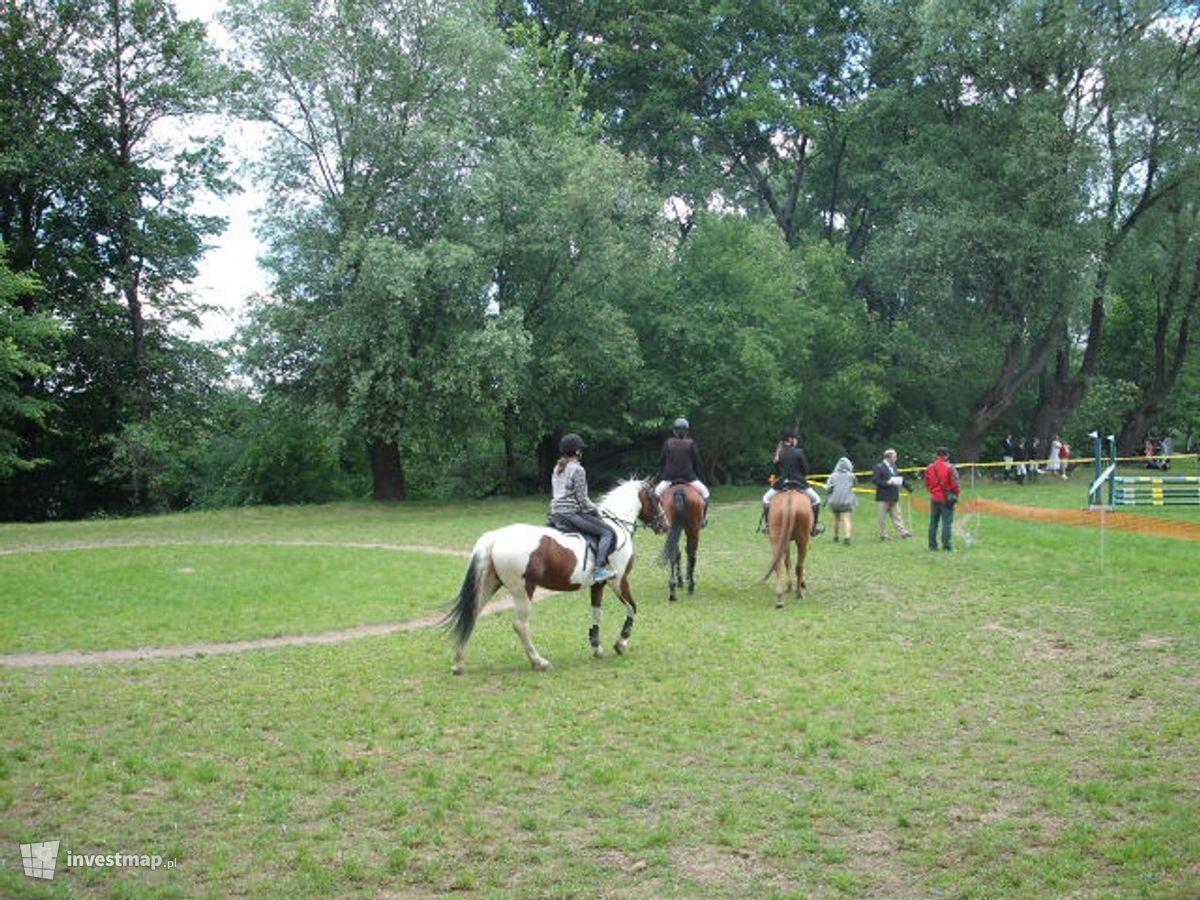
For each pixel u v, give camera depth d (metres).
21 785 7.73
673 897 5.96
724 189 48.56
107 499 43.28
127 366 40.53
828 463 45.09
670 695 10.09
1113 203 40.56
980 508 28.52
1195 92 36.38
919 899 5.93
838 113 47.28
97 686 10.52
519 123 36.81
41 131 35.53
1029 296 38.62
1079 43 36.47
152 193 39.41
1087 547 20.05
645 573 18.72
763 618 14.07
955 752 8.33
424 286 31.44
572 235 34.47
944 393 48.81
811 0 46.50
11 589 16.25
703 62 46.06
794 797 7.41
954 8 37.88
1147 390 54.19
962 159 40.28
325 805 7.32
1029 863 6.32
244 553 21.27
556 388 37.62
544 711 9.56
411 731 8.95
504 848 6.59
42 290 34.34
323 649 12.41
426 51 32.88
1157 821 6.89
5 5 35.19
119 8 37.25
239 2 31.50
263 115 32.62
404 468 47.31
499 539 11.12
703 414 40.09
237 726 9.14
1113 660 11.16
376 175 33.78
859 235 51.81
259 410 36.12
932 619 13.72
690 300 39.69
